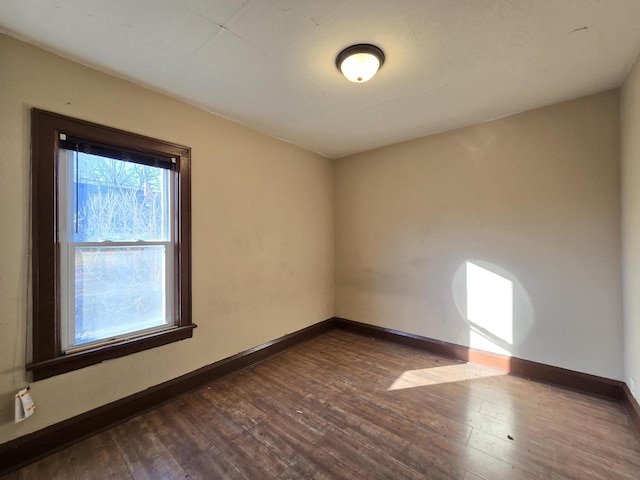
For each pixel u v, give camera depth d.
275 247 3.15
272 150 3.13
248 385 2.45
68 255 1.79
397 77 2.03
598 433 1.82
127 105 2.02
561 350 2.41
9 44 1.57
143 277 2.14
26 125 1.62
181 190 2.31
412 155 3.29
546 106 2.46
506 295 2.67
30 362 1.63
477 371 2.69
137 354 2.07
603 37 1.62
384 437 1.80
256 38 1.62
